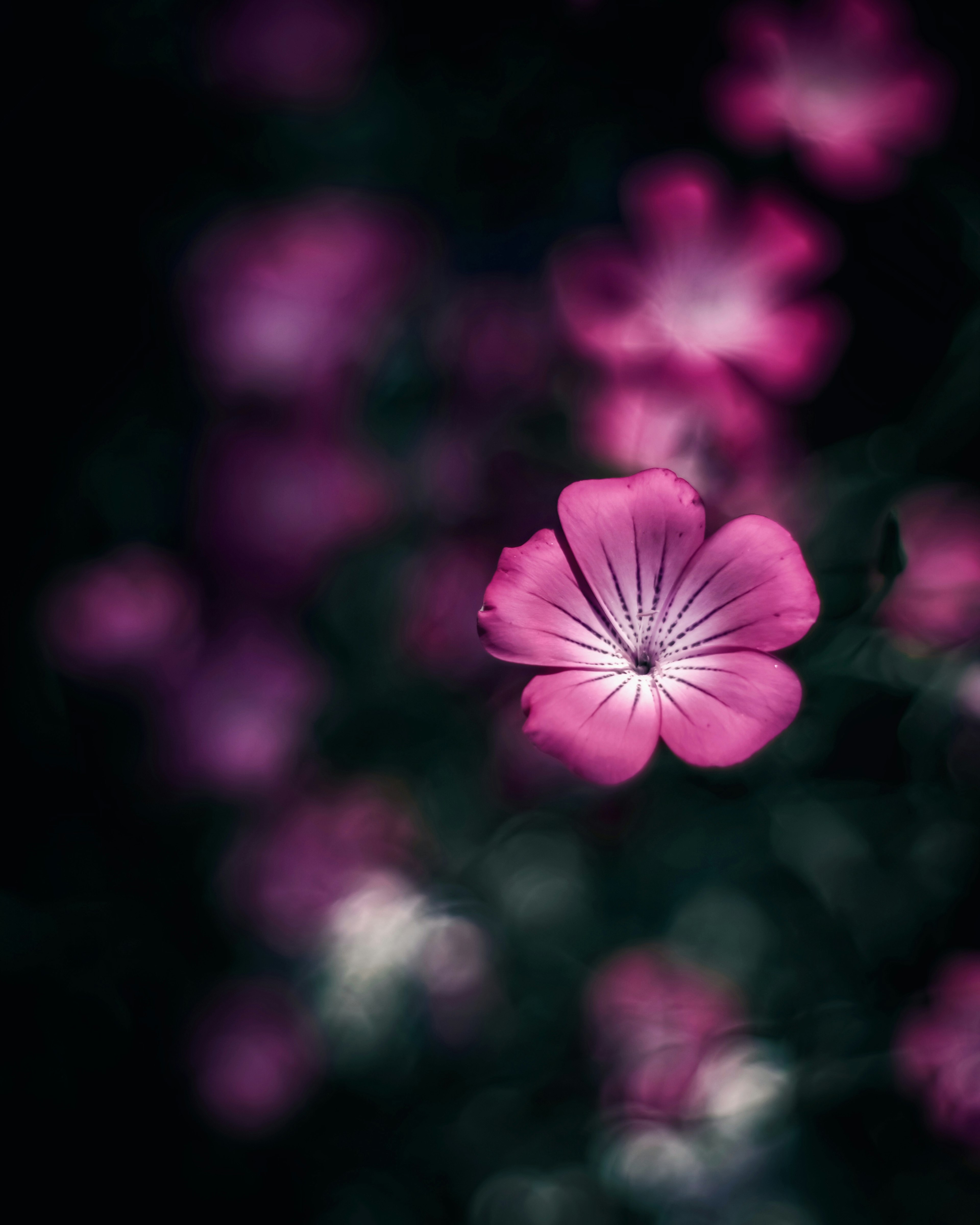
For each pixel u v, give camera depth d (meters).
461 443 0.49
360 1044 0.49
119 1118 0.52
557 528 0.47
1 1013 0.52
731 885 0.52
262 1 0.49
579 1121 0.49
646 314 0.47
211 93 0.52
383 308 0.50
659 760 0.46
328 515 0.49
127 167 0.54
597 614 0.40
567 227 0.54
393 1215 0.51
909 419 0.49
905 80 0.49
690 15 0.50
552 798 0.48
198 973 0.52
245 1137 0.50
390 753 0.51
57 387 0.55
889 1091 0.49
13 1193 0.51
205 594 0.52
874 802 0.49
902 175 0.50
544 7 0.51
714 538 0.39
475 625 0.48
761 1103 0.48
